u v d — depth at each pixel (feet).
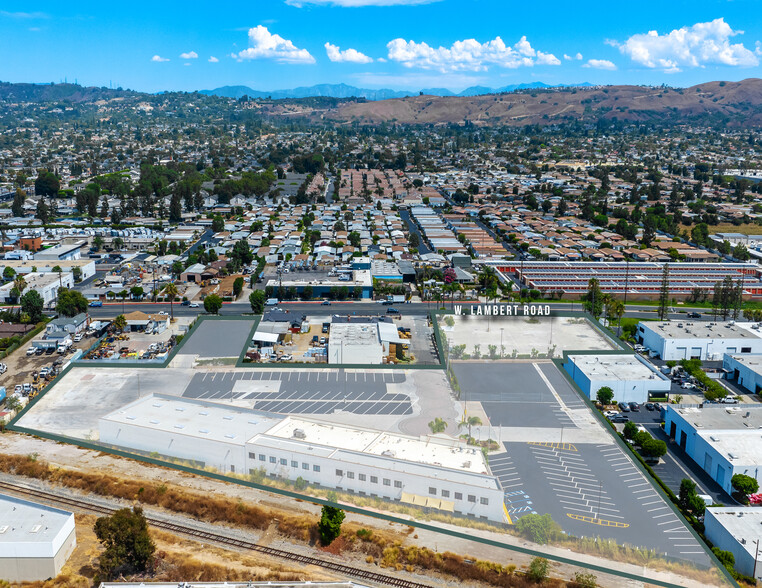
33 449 315.78
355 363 440.86
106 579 231.09
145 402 343.87
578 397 388.37
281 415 331.16
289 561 244.22
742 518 274.98
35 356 482.69
